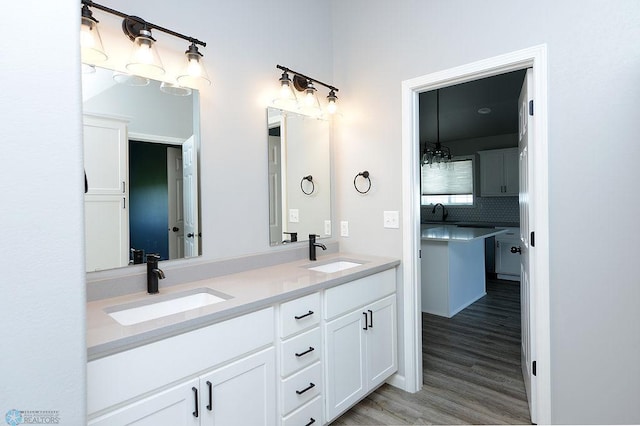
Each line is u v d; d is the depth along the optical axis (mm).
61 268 791
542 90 1765
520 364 2615
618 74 1592
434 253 3830
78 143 820
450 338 3146
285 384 1568
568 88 1708
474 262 4352
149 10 1637
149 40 1494
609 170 1622
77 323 815
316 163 2512
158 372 1144
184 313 1260
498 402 2133
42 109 767
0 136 711
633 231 1578
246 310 1393
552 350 1789
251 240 2088
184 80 1771
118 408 1062
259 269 2072
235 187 2002
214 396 1300
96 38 1383
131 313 1431
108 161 1536
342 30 2600
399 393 2266
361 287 2020
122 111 1576
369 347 2086
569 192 1719
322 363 1778
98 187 1510
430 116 5121
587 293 1690
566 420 1763
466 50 2014
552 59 1746
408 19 2246
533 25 1795
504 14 1884
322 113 2549
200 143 1840
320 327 1770
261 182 2146
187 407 1220
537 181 1801
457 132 6199
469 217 6707
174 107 1745
